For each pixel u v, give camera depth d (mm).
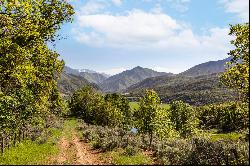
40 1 27125
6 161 25703
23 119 32750
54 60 31656
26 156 28828
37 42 28516
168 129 36344
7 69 25234
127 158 26000
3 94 25562
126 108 98250
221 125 85250
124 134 49781
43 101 34406
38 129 50156
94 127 71750
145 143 35500
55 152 33344
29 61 27156
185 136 51938
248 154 18406
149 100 33812
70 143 43750
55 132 56812
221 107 104062
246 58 21297
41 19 27453
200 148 22172
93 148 36812
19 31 25906
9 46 24766
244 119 21750
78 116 119875
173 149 25609
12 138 36000
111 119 86812
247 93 21406
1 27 25031
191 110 57844
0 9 24172
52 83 33781
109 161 25812
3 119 27000
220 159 19547
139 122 33562
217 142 22625
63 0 29422
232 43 21984
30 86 31250
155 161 24406
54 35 29984
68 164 22984
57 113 96812
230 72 21797
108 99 102688
